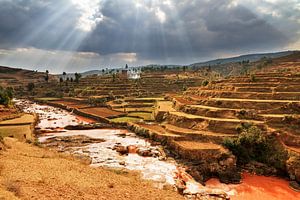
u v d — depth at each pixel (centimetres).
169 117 10631
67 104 18300
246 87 10912
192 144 7556
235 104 9588
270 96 9731
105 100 18175
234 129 7931
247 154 6969
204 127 8619
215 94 11400
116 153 7662
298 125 7419
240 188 5762
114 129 11375
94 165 6225
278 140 7025
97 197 2797
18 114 12381
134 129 10725
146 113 13888
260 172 6531
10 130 9006
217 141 7600
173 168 6400
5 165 3438
